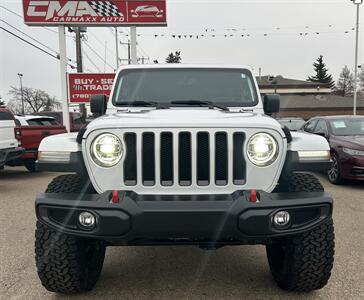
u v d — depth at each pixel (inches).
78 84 642.2
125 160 116.0
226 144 115.6
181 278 146.8
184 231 109.0
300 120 638.5
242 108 165.9
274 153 117.0
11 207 272.5
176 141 114.3
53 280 123.5
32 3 620.4
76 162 117.6
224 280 144.4
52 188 123.1
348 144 319.0
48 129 453.1
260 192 112.9
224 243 120.6
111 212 108.7
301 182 125.0
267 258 157.4
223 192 115.9
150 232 109.3
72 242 120.1
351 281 140.6
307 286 126.5
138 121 116.4
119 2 633.6
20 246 185.2
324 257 120.6
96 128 115.4
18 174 461.7
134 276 149.2
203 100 168.7
